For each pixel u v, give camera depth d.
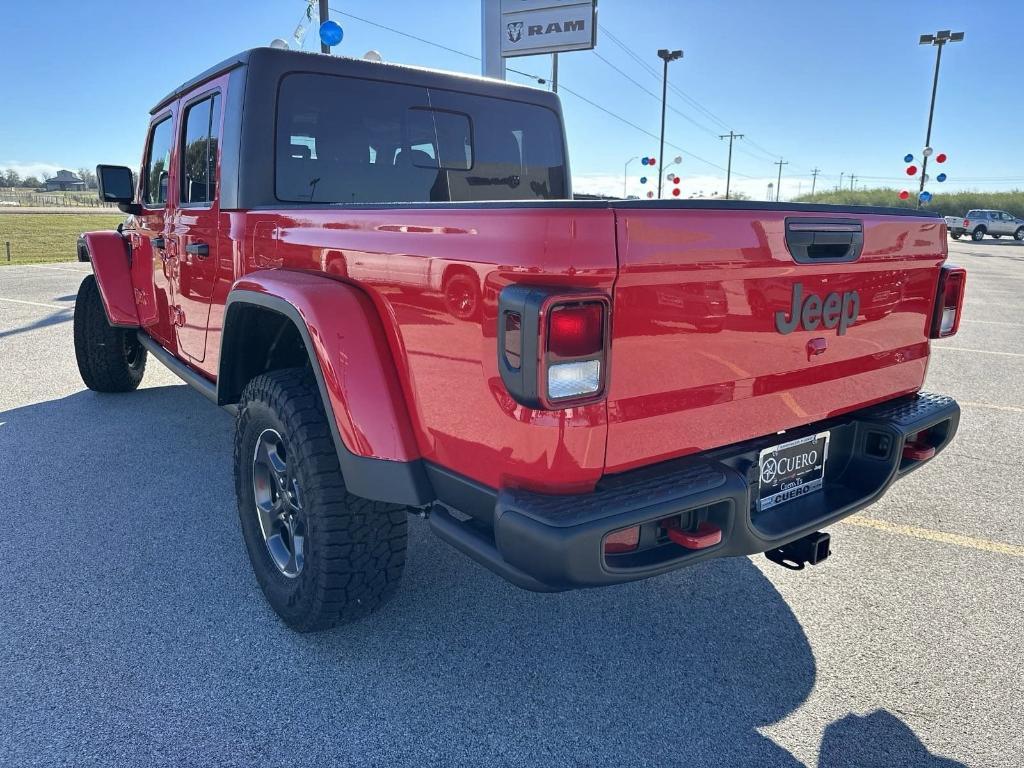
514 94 3.95
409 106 3.56
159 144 4.32
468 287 1.90
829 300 2.31
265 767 2.06
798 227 2.12
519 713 2.29
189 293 3.73
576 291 1.69
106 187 4.29
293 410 2.46
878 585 3.09
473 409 1.96
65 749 2.12
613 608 2.91
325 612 2.48
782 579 3.15
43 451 4.66
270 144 3.15
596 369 1.76
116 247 4.93
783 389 2.27
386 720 2.25
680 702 2.35
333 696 2.36
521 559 1.82
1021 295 14.20
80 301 5.58
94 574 3.12
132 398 5.95
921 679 2.46
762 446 2.29
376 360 2.24
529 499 1.84
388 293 2.21
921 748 2.14
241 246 3.07
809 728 2.23
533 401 1.70
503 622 2.79
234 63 3.18
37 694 2.35
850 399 2.54
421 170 3.65
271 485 2.82
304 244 2.61
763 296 2.10
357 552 2.43
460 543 2.09
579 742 2.17
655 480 1.95
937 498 4.03
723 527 2.03
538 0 14.30
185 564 3.22
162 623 2.76
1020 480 4.29
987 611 2.89
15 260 20.70
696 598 2.99
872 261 2.40
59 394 6.07
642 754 2.12
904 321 2.67
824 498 2.47
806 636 2.72
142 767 2.05
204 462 4.48
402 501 2.20
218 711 2.29
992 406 5.90
